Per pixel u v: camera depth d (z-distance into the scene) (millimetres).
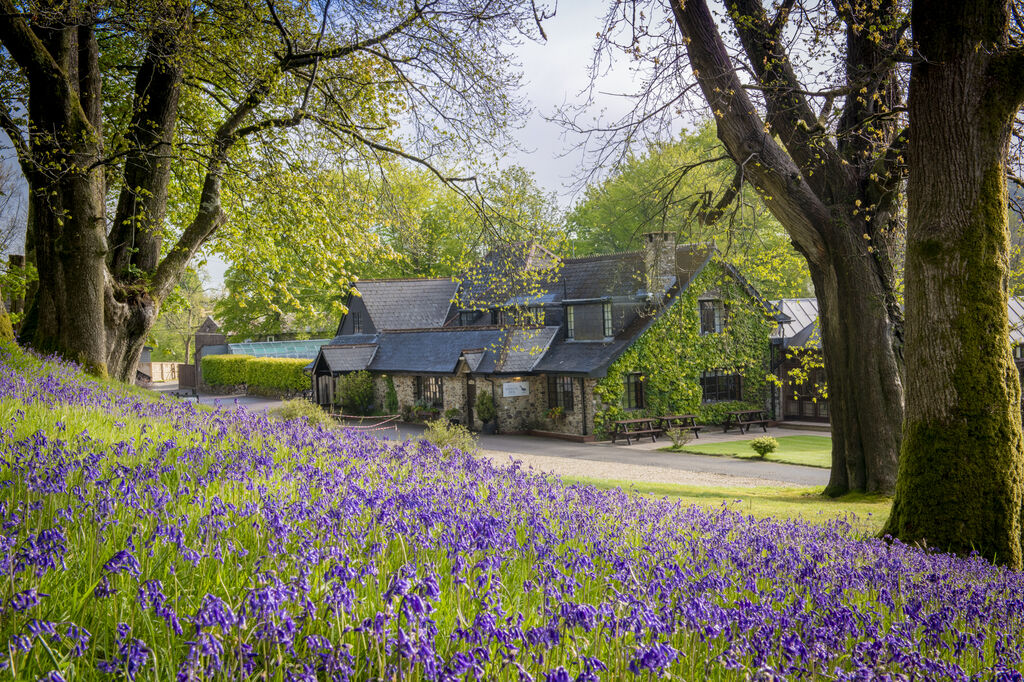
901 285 17797
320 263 19016
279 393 51438
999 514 9531
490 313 41031
